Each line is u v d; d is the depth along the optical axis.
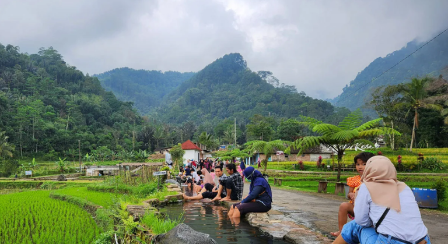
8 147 71.00
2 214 9.89
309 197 14.42
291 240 5.76
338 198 14.17
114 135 123.12
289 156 53.84
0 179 41.31
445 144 57.03
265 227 6.85
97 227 7.74
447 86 51.47
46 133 109.06
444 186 13.09
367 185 3.47
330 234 6.11
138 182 17.22
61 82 171.62
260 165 42.19
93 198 13.09
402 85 51.53
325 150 53.00
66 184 28.47
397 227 3.20
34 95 135.75
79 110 139.25
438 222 8.23
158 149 113.75
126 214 7.17
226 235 6.38
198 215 8.81
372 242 3.43
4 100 109.12
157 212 8.39
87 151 112.31
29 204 12.12
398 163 34.22
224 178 11.56
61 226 7.82
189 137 142.00
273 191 17.91
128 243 6.02
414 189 12.16
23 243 6.38
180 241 4.58
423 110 56.12
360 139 19.03
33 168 64.50
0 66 148.12
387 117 54.59
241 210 8.34
